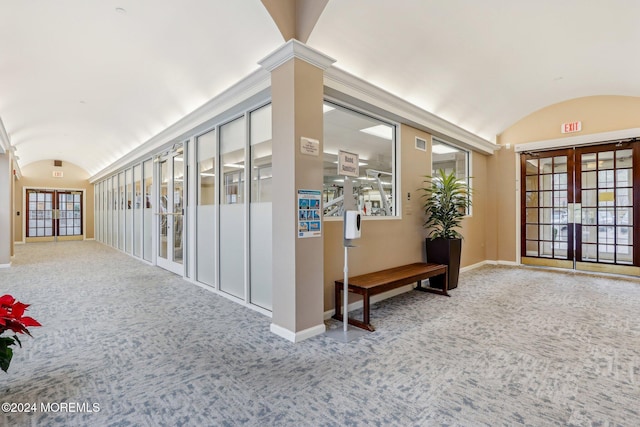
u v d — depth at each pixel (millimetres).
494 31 3734
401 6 3148
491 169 6891
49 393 2012
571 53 4293
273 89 3006
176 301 4059
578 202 5949
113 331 3049
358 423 1739
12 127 6336
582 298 4199
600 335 2961
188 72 4066
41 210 11727
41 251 8961
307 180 2898
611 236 5637
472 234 6395
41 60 3969
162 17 3240
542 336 2941
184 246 5395
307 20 2883
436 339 2877
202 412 1832
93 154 9531
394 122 4484
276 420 1763
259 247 3703
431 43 3723
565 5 3396
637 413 1826
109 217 10242
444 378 2205
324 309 3455
